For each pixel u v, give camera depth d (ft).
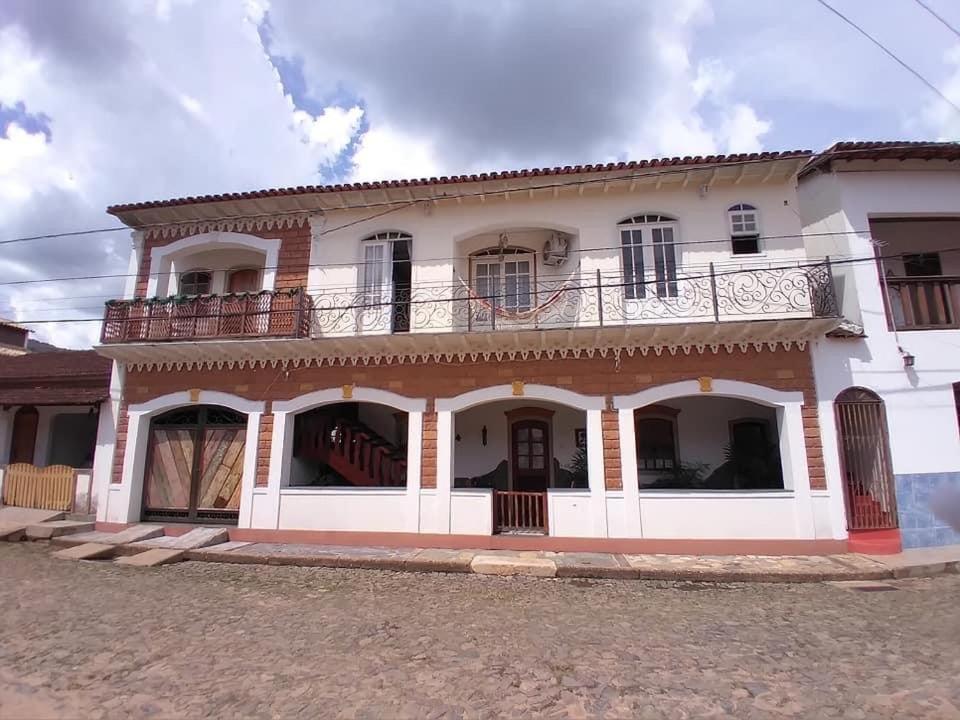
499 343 36.22
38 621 20.70
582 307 37.27
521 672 16.33
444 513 35.76
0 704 13.96
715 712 13.87
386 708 14.03
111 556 33.47
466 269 42.98
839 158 36.35
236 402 39.68
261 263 45.50
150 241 44.27
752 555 32.60
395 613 22.54
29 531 37.60
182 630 19.97
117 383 41.88
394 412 47.60
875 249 35.88
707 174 36.76
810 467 33.30
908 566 29.12
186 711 13.76
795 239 36.40
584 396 35.91
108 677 15.72
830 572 28.58
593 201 38.91
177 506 40.14
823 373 34.22
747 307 35.27
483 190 38.88
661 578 29.12
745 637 19.54
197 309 40.24
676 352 35.60
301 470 43.06
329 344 37.14
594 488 34.68
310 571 30.76
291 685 15.34
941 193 36.73
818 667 16.66
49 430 49.78
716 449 43.47
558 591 26.53
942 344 34.60
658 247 38.04
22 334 75.82
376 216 41.04
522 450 45.42
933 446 33.42
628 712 13.89
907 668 16.47
